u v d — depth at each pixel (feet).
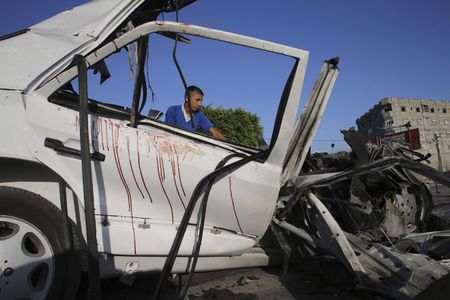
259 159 10.24
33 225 8.21
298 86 9.72
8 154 7.96
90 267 7.61
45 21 10.11
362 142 13.29
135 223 9.13
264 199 10.23
